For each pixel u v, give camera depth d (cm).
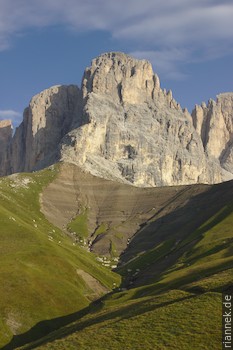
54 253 17612
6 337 11650
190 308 7194
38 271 15425
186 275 11706
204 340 6050
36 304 13438
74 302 14400
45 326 12644
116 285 18838
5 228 18862
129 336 6688
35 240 18562
